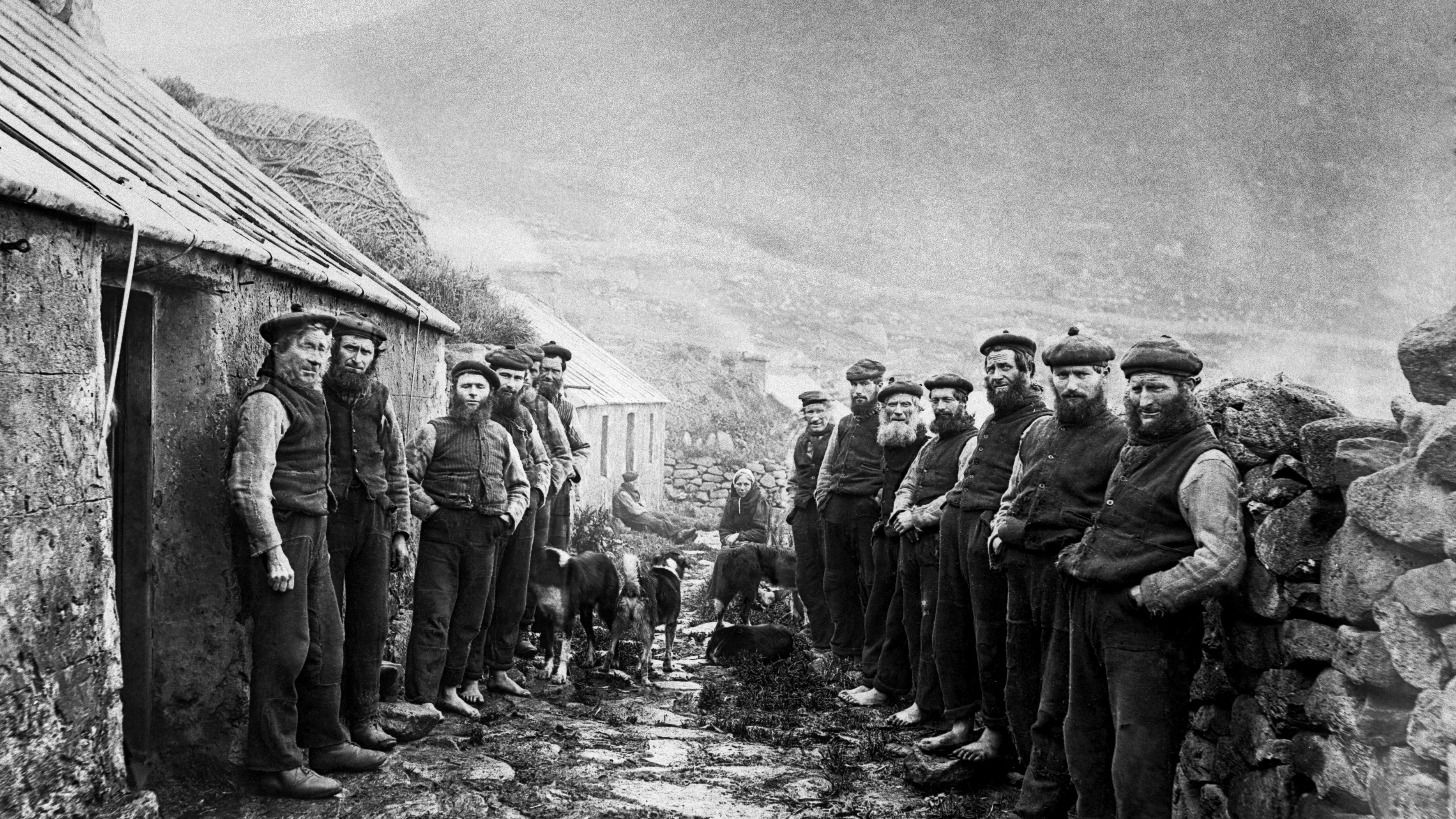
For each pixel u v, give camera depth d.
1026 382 5.88
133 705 4.77
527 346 8.36
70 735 3.71
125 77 8.15
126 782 4.10
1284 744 3.81
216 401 4.92
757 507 15.12
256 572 4.77
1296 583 3.76
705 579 15.25
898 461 7.54
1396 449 3.41
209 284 4.84
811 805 5.22
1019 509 5.08
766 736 6.53
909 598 6.99
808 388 35.53
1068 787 4.82
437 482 6.30
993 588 5.57
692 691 7.96
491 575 6.55
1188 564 3.94
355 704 5.60
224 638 4.96
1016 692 5.22
